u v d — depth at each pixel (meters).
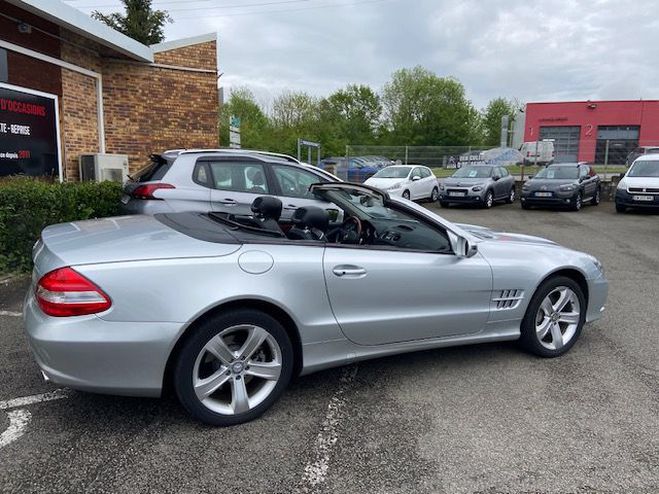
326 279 3.26
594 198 17.41
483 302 3.90
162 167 6.34
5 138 8.96
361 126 68.69
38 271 2.93
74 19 9.34
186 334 2.92
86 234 3.23
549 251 4.31
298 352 3.30
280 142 47.38
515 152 25.95
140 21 26.98
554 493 2.56
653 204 14.49
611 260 8.44
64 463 2.71
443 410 3.36
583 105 39.62
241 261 3.03
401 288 3.53
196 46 13.05
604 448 2.95
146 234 3.20
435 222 3.76
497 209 16.61
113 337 2.73
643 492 2.57
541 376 3.90
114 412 3.24
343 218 4.42
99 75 11.69
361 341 3.47
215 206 6.30
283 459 2.80
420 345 3.74
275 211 4.13
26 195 6.36
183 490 2.53
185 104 13.09
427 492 2.56
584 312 4.42
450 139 61.50
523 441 3.01
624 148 28.38
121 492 2.50
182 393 2.94
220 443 2.93
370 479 2.65
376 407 3.39
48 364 2.73
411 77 64.31
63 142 10.55
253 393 3.21
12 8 8.82
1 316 4.98
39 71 9.73
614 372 3.99
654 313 5.55
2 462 2.71
